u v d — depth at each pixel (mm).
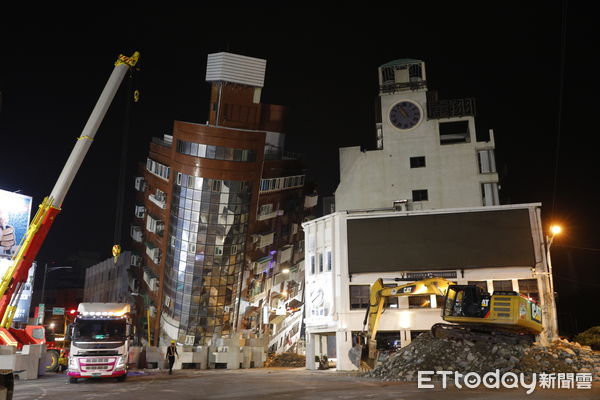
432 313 40812
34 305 133125
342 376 30812
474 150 60344
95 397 18656
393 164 61562
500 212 42062
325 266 45125
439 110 62062
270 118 84875
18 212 65562
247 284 79625
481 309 29531
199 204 70938
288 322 97000
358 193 61469
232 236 73188
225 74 75438
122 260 107625
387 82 64188
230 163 69938
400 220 43531
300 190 92125
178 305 74000
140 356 52812
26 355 30234
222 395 18766
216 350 55906
